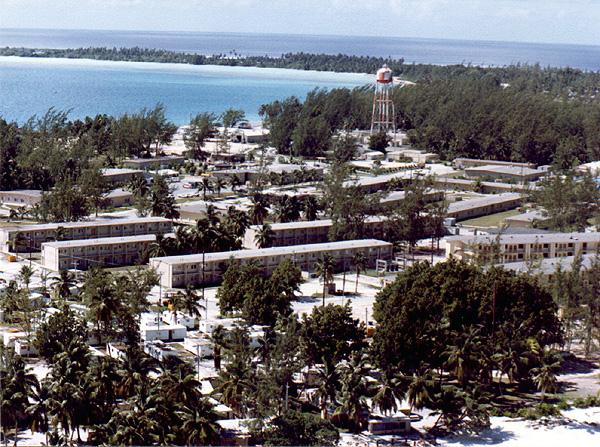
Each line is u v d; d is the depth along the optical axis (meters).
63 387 160.00
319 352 195.00
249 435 164.75
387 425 178.12
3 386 162.00
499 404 195.88
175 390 161.62
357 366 181.25
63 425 158.75
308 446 165.25
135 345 198.12
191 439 156.00
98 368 167.12
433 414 184.12
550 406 191.75
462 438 177.88
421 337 195.12
